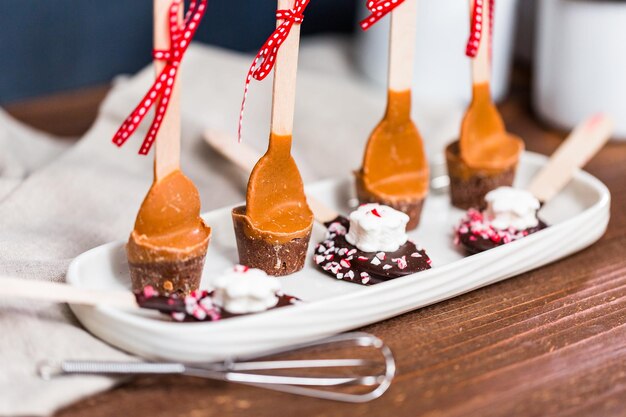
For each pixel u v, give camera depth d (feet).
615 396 1.70
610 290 1.95
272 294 1.75
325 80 2.71
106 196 2.15
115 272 1.89
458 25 2.60
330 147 2.46
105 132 2.36
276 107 1.85
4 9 2.84
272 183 1.90
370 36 2.73
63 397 1.63
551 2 2.52
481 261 1.88
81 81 3.01
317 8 3.17
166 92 1.74
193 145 2.37
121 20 2.99
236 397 1.67
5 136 2.35
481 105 2.14
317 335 1.74
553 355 1.78
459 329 1.83
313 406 1.65
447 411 1.65
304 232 1.89
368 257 1.89
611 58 2.45
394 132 2.02
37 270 1.87
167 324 1.66
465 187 2.13
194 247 1.80
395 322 1.84
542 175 2.19
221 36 3.13
